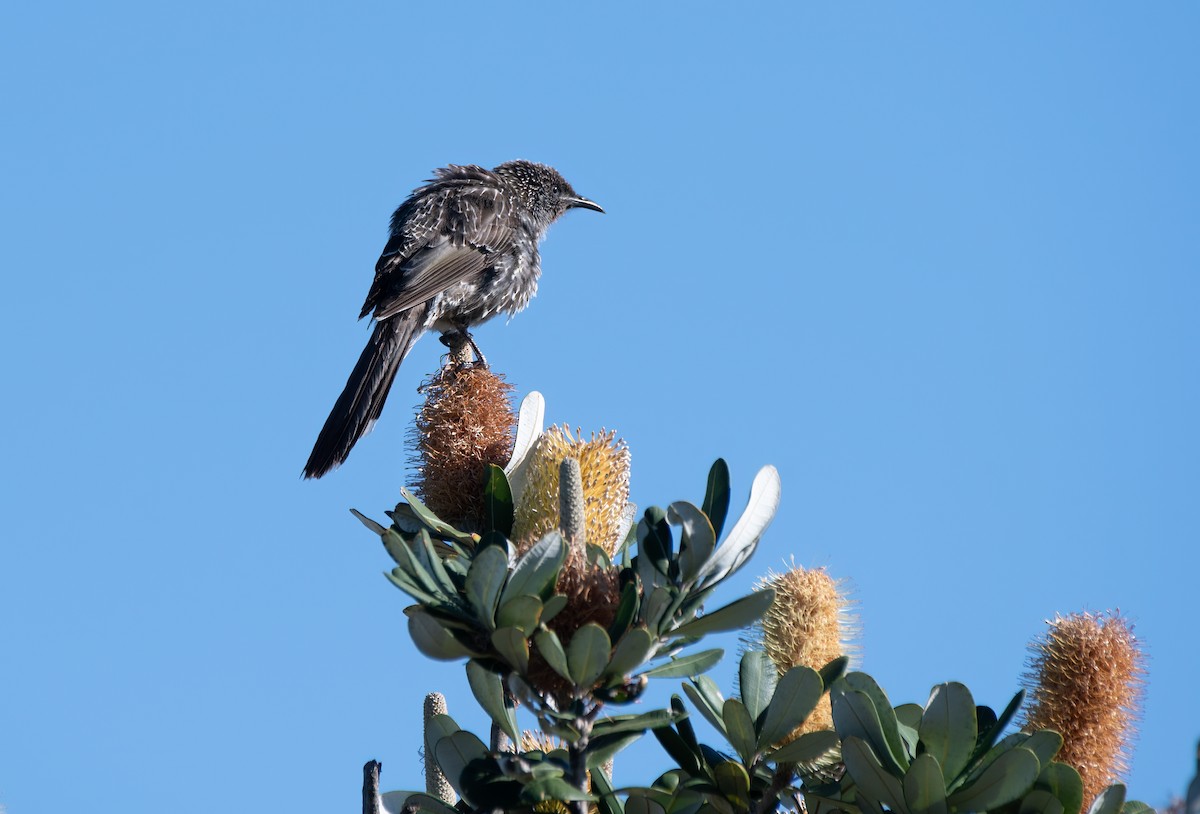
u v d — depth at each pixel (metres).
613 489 7.48
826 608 7.50
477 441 9.43
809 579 7.55
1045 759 6.33
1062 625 7.44
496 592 5.67
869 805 6.32
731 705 6.49
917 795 6.09
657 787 7.19
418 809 7.03
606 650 5.57
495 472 7.29
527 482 7.66
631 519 7.76
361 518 8.31
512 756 6.00
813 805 6.71
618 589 6.16
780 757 6.50
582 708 5.88
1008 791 6.07
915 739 6.61
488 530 7.27
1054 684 7.30
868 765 6.21
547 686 5.95
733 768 6.52
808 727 7.26
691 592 6.20
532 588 5.69
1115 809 6.31
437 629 5.71
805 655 7.42
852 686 6.63
